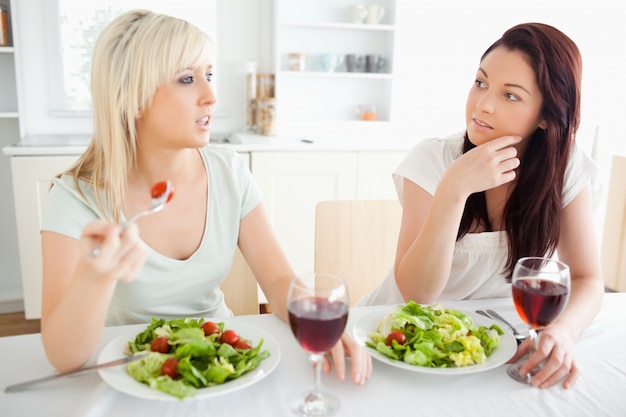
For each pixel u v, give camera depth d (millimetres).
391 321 1019
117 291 1204
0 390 864
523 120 1224
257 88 3059
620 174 2736
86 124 2947
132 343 940
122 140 1119
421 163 1411
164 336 945
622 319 1192
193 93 1094
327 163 2766
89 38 2836
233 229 1309
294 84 3188
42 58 2805
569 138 1276
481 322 1095
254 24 3039
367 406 844
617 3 2996
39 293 2555
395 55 3104
